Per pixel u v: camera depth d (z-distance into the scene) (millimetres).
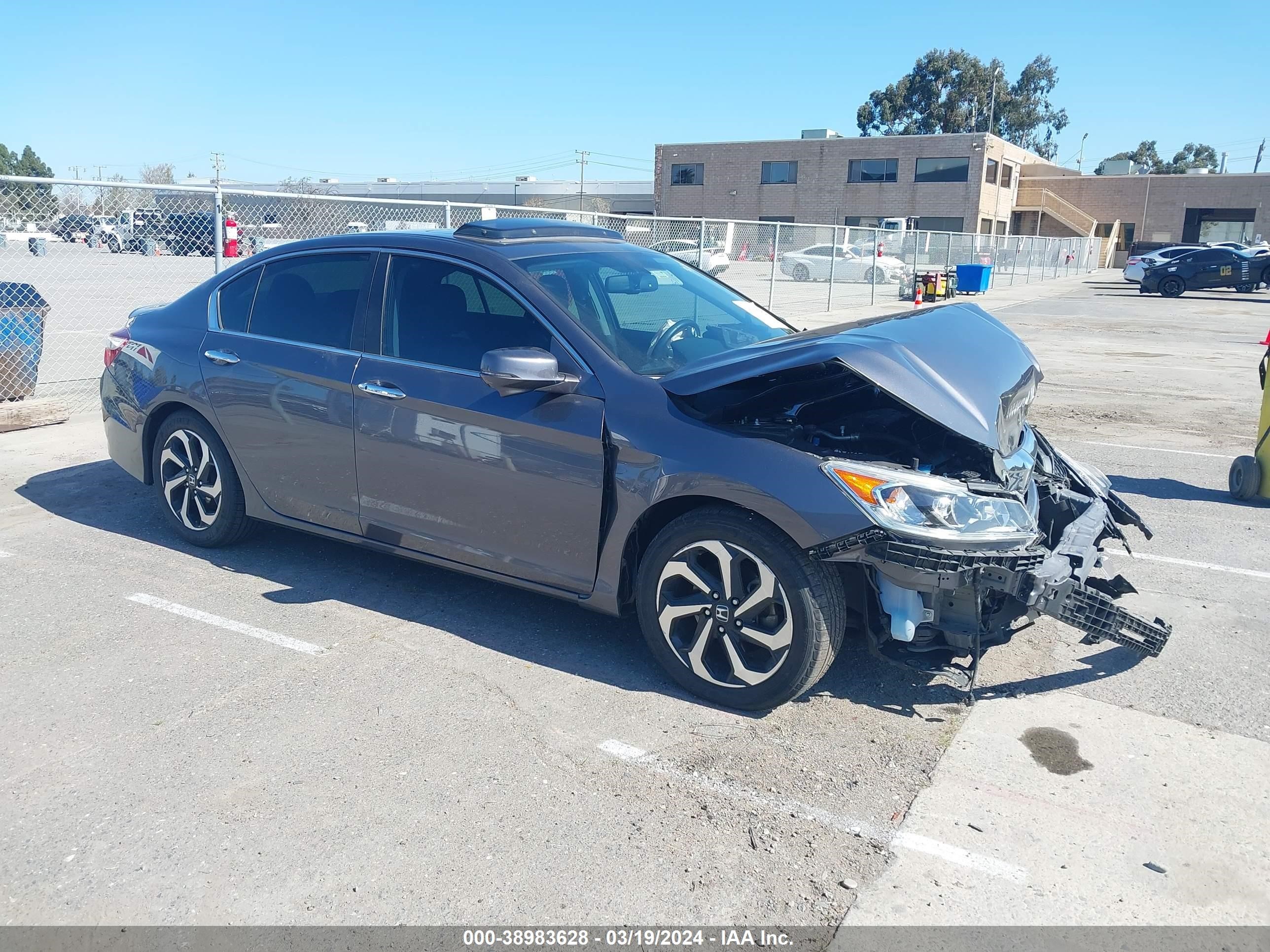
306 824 2891
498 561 4008
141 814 2934
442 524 4117
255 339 4680
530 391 3691
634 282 4371
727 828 2904
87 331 13539
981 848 2820
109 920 2502
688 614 3607
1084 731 3500
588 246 4527
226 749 3285
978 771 3229
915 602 3297
